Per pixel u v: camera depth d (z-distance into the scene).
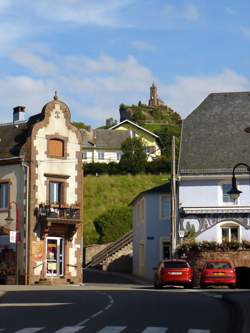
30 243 48.41
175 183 49.34
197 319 18.62
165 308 22.22
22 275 48.25
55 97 51.22
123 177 88.00
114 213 70.75
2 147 51.53
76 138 51.84
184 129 53.50
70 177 51.06
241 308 22.36
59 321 17.89
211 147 51.81
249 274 46.06
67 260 50.06
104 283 50.69
